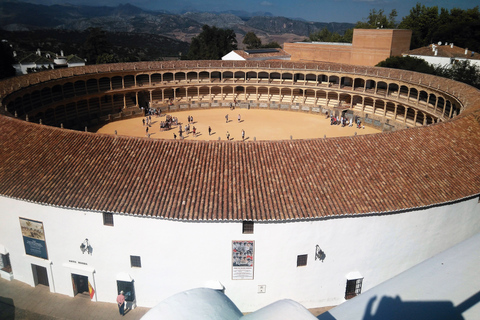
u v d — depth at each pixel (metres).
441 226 32.09
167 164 31.66
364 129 83.62
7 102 59.34
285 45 135.25
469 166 34.16
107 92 89.38
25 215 30.97
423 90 75.44
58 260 31.34
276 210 28.28
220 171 31.12
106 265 30.52
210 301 4.96
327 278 30.70
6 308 30.52
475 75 83.69
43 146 33.59
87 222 29.62
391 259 31.41
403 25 144.75
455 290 4.80
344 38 172.62
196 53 159.12
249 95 105.00
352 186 30.47
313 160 32.44
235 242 28.97
